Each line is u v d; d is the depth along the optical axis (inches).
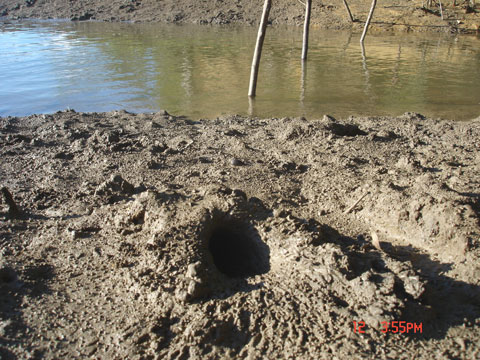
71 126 110.4
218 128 106.1
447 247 51.4
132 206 57.9
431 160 80.3
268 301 43.1
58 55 231.0
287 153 85.7
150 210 56.0
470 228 51.6
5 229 59.8
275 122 114.3
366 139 92.3
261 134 98.2
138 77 182.4
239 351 39.6
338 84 173.9
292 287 44.6
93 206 65.7
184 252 48.4
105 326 43.1
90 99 151.7
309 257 46.5
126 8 430.3
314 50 252.7
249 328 41.1
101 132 95.7
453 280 47.5
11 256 53.8
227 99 152.6
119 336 41.8
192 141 93.2
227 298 44.1
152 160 81.3
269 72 194.5
